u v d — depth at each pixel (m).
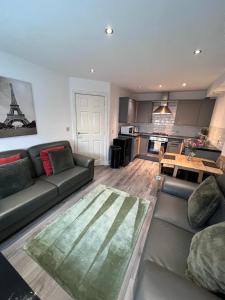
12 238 1.65
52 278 1.27
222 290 0.73
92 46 1.84
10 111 2.23
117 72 2.89
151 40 1.65
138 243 1.66
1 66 2.05
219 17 1.23
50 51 2.01
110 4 1.13
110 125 4.11
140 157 5.22
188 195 1.79
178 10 1.17
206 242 0.88
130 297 1.16
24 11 1.22
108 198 2.53
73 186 2.56
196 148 3.16
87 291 1.19
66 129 3.35
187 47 1.79
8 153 2.12
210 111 4.25
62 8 1.19
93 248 1.56
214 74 2.79
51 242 1.61
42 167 2.51
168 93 4.94
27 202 1.74
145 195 2.67
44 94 2.73
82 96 3.48
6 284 0.81
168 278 0.79
